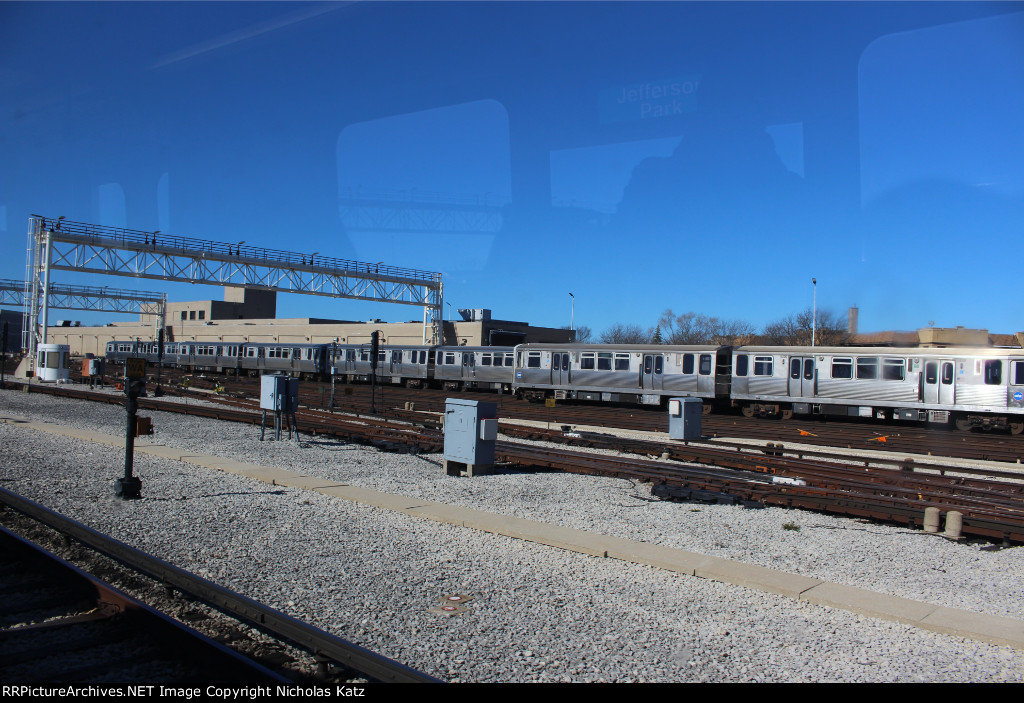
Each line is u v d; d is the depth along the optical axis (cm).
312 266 4859
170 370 6512
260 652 534
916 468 1725
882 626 637
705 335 8138
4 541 774
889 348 2809
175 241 4416
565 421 2627
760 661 550
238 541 855
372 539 881
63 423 2156
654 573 775
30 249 4353
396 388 4712
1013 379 2556
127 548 739
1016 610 696
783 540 941
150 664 506
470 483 1298
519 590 706
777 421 2950
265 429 2070
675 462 1644
